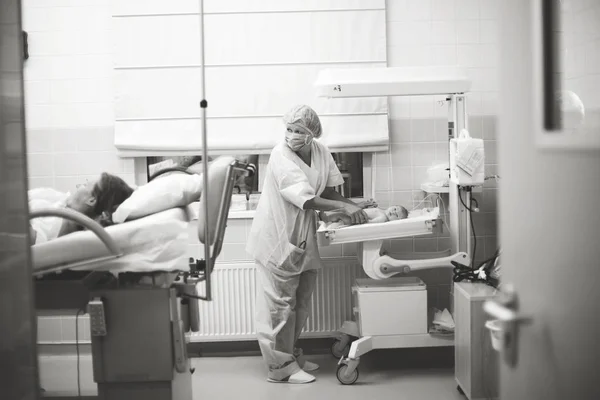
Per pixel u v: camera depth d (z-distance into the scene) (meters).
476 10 4.73
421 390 4.09
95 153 4.79
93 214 2.99
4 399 1.77
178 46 4.70
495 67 4.75
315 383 4.25
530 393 1.46
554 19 1.36
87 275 2.85
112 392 2.84
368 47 4.70
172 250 2.75
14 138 1.80
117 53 4.69
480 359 3.62
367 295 4.18
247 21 4.68
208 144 4.73
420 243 4.80
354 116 4.71
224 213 2.95
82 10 4.72
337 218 4.17
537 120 1.39
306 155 4.27
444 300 4.84
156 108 4.72
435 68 4.04
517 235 1.49
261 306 4.29
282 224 4.18
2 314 1.76
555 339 1.36
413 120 4.77
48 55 4.74
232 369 4.56
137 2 4.66
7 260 1.77
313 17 4.69
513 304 1.51
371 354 4.79
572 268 1.31
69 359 4.09
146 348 2.79
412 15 4.73
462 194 4.28
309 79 4.72
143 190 2.95
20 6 1.83
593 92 3.00
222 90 4.71
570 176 1.30
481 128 4.78
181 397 2.98
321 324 4.79
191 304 3.11
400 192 4.80
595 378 1.25
